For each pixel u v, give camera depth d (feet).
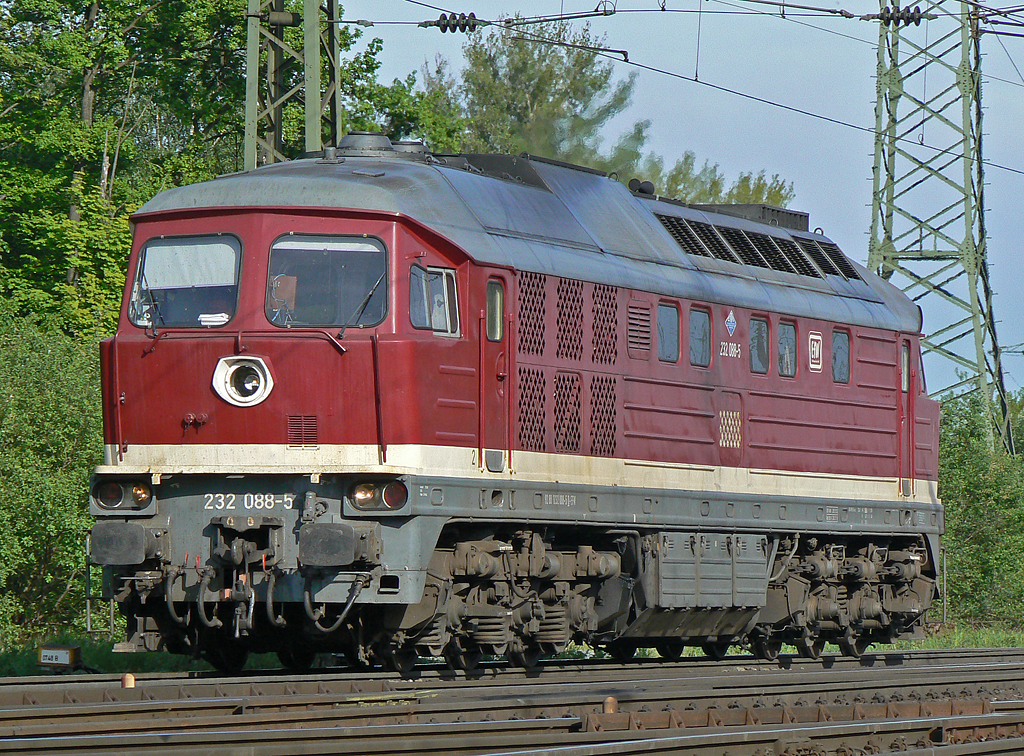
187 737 69.15
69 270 249.34
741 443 129.49
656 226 128.16
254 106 163.32
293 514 98.02
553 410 109.91
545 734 73.82
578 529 114.21
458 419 101.45
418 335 99.19
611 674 117.60
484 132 456.86
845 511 141.49
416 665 121.49
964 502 236.63
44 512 158.61
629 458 117.08
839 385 142.10
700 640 136.46
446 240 101.60
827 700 97.86
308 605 96.68
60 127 265.75
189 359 98.94
